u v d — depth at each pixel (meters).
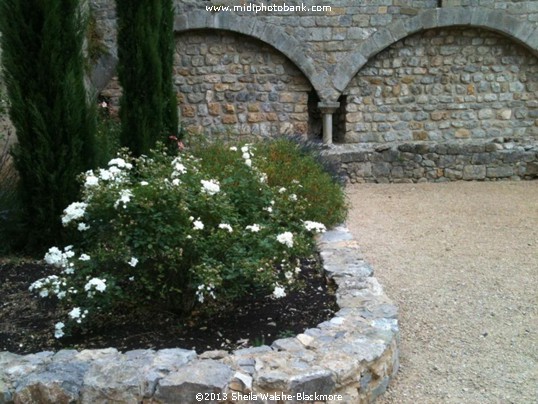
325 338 2.43
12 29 3.65
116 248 2.59
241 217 3.01
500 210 6.34
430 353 2.87
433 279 3.97
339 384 2.15
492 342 2.99
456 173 8.34
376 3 8.29
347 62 8.41
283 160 5.04
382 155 8.28
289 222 3.35
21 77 3.72
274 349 2.34
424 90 8.71
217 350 2.43
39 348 2.52
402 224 5.74
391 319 2.66
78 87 3.91
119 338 2.62
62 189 3.81
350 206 5.61
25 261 3.76
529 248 4.74
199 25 8.24
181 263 2.64
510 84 8.69
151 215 2.54
